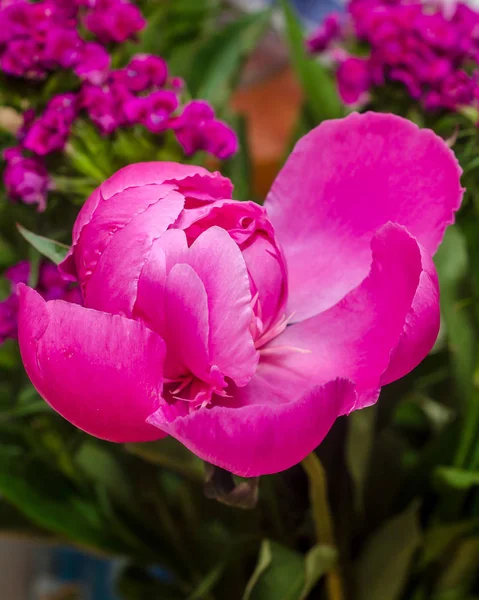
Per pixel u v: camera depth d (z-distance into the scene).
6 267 0.49
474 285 0.47
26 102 0.45
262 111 0.82
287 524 0.45
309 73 0.55
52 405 0.34
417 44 0.45
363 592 0.46
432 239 0.37
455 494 0.46
